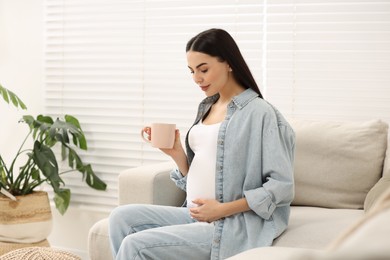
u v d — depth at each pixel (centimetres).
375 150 213
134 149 298
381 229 36
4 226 276
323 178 216
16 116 328
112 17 302
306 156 220
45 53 319
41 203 285
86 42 308
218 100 189
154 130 184
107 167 305
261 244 159
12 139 329
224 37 174
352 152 214
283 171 160
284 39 263
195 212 165
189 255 158
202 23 281
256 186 166
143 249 154
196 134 180
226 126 171
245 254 80
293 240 162
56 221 321
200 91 283
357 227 39
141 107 296
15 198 277
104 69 305
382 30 248
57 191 280
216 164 170
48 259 195
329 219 185
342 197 213
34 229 281
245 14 271
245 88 180
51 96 318
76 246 316
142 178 211
